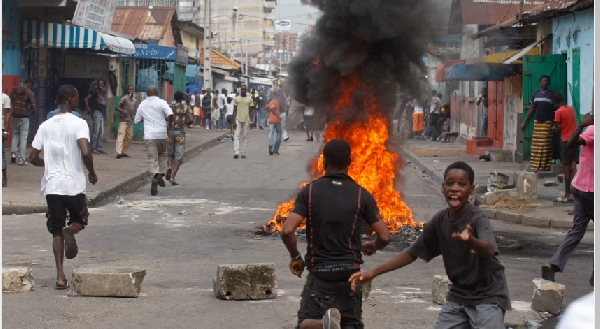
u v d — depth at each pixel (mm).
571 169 14273
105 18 24812
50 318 6766
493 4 25047
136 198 15047
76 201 7992
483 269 4707
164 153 15812
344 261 5133
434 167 20750
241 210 13602
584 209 7809
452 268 4812
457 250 4762
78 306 7188
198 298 7543
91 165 8008
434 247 4941
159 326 6574
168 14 43438
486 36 23531
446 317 4820
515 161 21953
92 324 6605
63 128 7977
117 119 29156
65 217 8078
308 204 5211
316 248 5195
